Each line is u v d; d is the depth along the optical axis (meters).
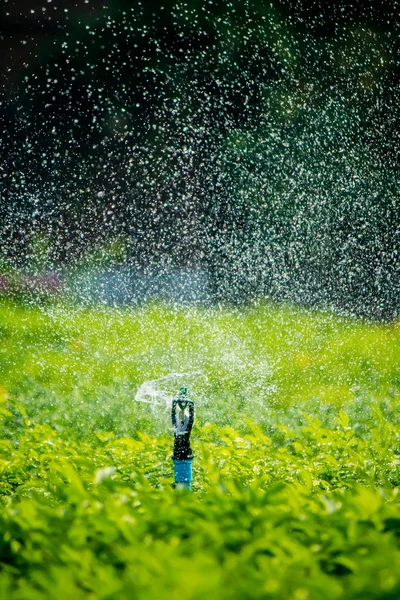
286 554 3.81
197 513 4.13
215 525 3.80
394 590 3.27
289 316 20.52
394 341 18.06
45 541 3.93
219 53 23.92
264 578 3.34
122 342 17.34
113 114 24.61
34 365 15.20
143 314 20.28
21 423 9.52
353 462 7.21
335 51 23.56
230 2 23.83
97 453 7.73
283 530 3.96
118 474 7.15
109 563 3.95
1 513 4.74
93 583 3.50
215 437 9.38
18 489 6.13
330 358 16.25
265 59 23.70
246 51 23.88
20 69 24.50
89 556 3.74
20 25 24.31
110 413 10.62
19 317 19.38
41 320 19.19
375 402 10.92
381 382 14.60
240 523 4.04
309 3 23.64
